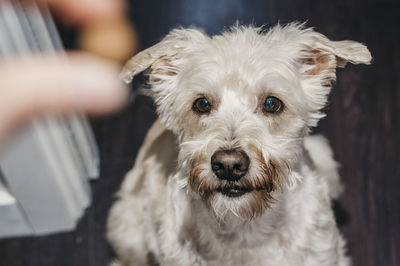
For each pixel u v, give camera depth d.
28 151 1.99
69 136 2.29
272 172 1.38
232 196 1.39
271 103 1.45
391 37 2.98
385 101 2.74
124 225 2.27
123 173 2.65
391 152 2.59
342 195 2.48
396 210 2.42
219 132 1.38
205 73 1.42
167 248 1.79
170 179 1.81
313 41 1.47
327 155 2.29
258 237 1.62
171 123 1.60
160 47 1.50
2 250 2.44
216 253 1.68
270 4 3.17
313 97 1.54
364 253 2.32
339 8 3.12
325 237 1.74
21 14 1.67
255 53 1.43
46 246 2.45
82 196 2.48
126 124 2.79
